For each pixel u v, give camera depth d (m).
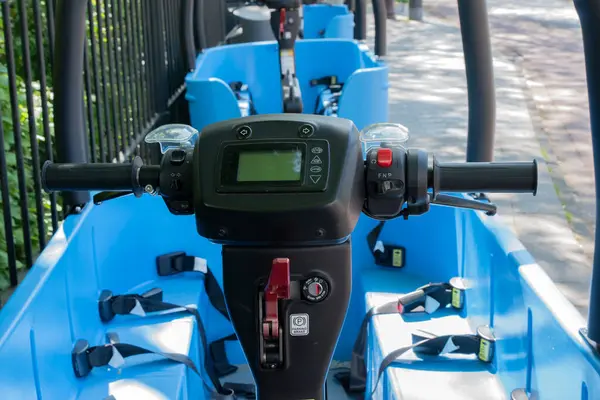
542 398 1.80
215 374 2.65
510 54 10.12
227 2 8.08
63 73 2.15
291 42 4.67
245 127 1.38
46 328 1.91
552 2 14.77
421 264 2.82
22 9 2.79
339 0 9.29
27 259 2.91
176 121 5.65
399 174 1.39
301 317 1.41
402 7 14.41
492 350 2.20
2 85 3.47
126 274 2.67
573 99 7.78
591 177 5.57
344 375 2.65
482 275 2.32
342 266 1.39
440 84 8.45
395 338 2.37
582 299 3.81
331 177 1.32
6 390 1.60
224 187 1.33
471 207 1.55
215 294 2.83
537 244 4.46
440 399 2.06
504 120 6.94
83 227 2.29
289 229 1.32
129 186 1.49
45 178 1.50
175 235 2.84
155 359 2.26
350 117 4.28
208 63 5.14
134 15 4.47
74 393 2.09
